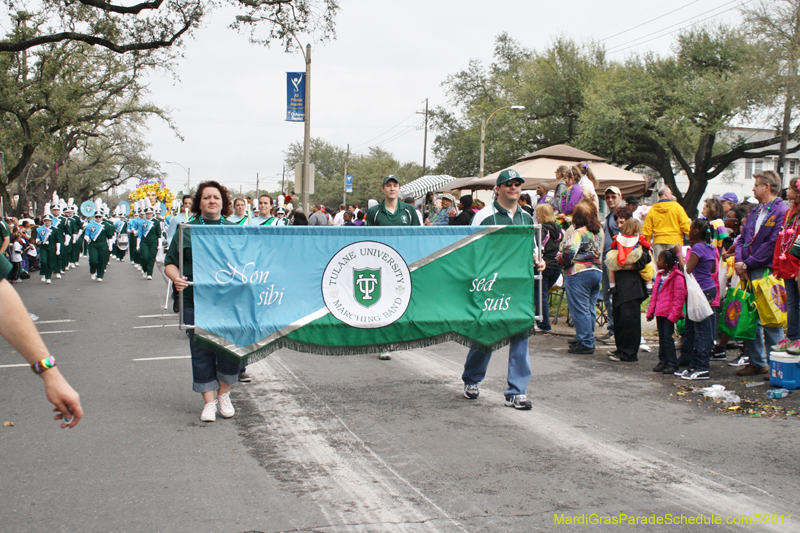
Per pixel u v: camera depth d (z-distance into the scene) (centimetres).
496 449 465
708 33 3612
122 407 570
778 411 561
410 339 572
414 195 2892
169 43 1616
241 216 887
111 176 7481
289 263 548
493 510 363
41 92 2608
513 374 579
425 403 589
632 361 774
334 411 563
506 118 4225
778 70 2870
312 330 552
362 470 425
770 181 666
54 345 868
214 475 415
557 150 1500
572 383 668
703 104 3344
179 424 524
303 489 393
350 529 340
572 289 815
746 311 683
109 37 1611
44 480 404
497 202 607
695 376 676
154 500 375
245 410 567
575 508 366
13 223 1850
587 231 802
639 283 768
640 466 432
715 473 420
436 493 387
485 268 580
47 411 555
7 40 1605
